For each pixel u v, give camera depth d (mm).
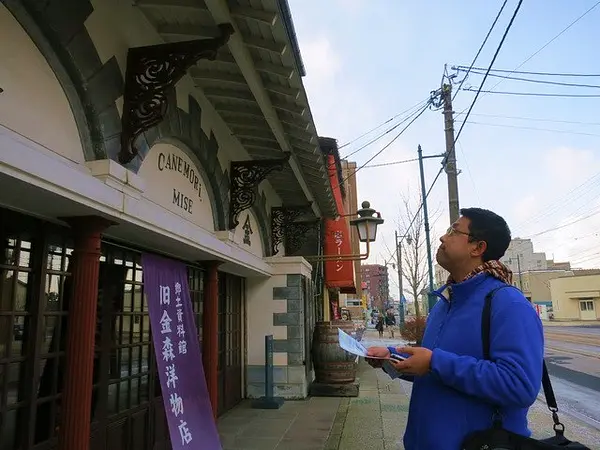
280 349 9047
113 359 4523
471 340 1858
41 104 2859
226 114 5871
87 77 3186
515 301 1819
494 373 1687
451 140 11961
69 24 2988
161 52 3643
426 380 1973
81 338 3191
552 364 14695
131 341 4852
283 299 9102
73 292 3260
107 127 3398
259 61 4211
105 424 4305
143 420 5016
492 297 1878
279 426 6992
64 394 3131
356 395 9367
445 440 1806
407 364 1849
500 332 1779
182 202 5012
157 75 3635
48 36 2867
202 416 4629
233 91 5266
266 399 8297
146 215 3781
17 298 3295
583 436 6590
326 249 13125
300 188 8977
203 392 4766
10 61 2623
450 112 12008
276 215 9219
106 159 3301
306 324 9742
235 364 8617
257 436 6453
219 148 5957
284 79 4418
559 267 87875
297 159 6996
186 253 5410
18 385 3287
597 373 12773
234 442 6176
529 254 90750
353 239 33875
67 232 3781
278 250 9469
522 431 1813
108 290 4453
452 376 1757
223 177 6102
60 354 3680
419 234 25203
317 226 10742
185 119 4828
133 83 3648
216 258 5875
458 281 2119
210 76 4895
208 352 5973
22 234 3336
